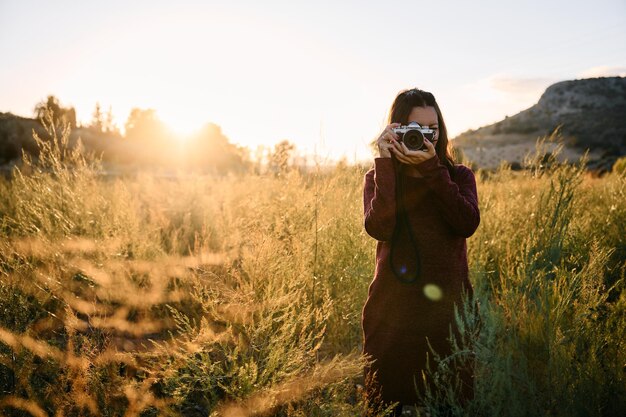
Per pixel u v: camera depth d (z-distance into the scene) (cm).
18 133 1984
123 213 446
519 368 221
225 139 5794
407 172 223
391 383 221
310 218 402
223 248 387
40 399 215
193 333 246
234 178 805
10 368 224
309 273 350
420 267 216
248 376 221
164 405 221
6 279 280
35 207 436
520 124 13262
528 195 485
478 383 219
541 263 320
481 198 509
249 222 437
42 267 359
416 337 216
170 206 614
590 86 16112
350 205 398
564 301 259
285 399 224
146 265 382
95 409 212
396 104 228
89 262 362
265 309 271
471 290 227
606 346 263
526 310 264
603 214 512
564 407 211
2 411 208
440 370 206
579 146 10950
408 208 219
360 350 321
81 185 468
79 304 303
